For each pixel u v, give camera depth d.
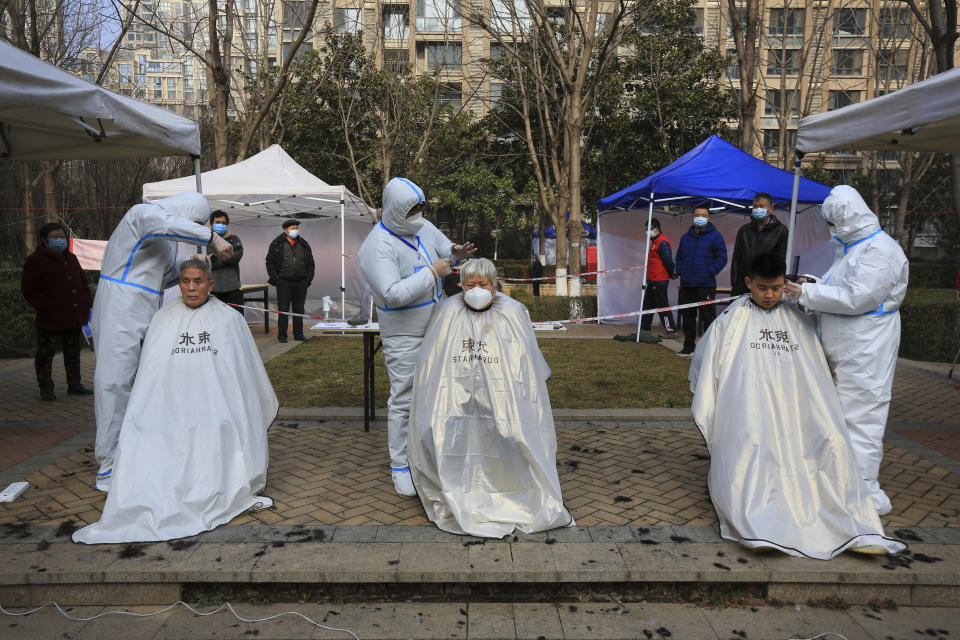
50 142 5.56
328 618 2.93
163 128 5.19
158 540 3.28
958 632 2.84
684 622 2.92
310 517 3.62
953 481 4.21
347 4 23.14
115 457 3.49
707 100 22.78
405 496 3.95
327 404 6.21
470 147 24.42
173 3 22.16
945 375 7.88
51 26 14.66
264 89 17.64
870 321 3.51
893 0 17.50
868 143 5.16
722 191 9.30
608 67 21.69
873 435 3.57
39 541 3.31
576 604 3.06
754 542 3.14
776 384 3.44
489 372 3.54
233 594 3.06
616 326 12.57
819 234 10.85
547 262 31.16
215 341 3.73
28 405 6.25
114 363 3.90
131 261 3.93
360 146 23.97
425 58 26.14
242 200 10.61
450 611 3.00
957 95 3.74
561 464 4.56
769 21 26.00
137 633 2.82
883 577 3.01
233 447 3.65
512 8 15.06
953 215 24.58
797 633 2.83
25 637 2.78
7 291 9.39
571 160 13.45
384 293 3.73
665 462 4.61
